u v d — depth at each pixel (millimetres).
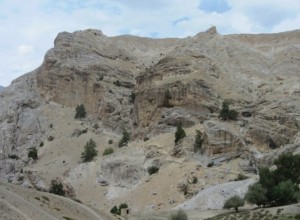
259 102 165000
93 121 193000
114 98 193750
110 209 123625
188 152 140500
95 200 133375
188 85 168750
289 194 91125
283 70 190000
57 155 174750
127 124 182250
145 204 122312
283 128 148250
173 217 94500
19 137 198000
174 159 139625
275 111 154250
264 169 100625
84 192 138250
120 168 141875
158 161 139875
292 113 152250
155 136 159000
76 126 193000
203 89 169500
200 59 188000
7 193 54250
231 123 155750
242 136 147125
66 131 191500
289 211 80250
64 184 144250
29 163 176750
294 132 148125
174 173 131375
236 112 158875
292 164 102438
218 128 141000
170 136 152875
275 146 145750
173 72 178500
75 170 149625
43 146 186500
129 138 169500
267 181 97188
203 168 131000
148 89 174250
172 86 170375
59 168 162000
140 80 185750
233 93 174375
